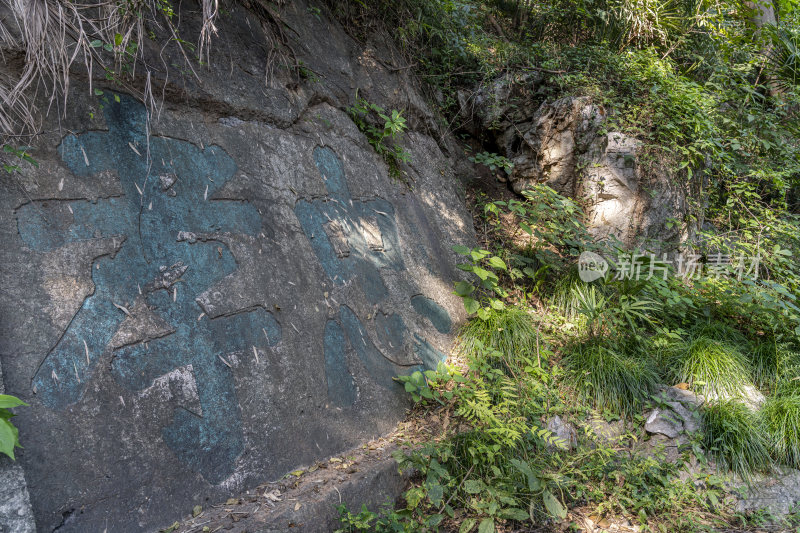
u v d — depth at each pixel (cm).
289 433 262
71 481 190
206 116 298
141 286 235
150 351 228
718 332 420
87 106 243
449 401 336
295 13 405
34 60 216
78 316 211
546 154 548
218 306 258
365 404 308
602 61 567
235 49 327
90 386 206
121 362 218
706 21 621
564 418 338
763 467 319
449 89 572
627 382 358
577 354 376
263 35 353
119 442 206
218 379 245
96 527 191
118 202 240
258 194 303
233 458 238
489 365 354
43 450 187
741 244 475
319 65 401
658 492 299
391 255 384
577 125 534
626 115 526
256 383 258
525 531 271
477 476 288
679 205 514
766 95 686
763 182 603
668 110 526
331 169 365
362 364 319
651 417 343
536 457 303
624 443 337
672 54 643
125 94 260
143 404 218
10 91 212
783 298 453
